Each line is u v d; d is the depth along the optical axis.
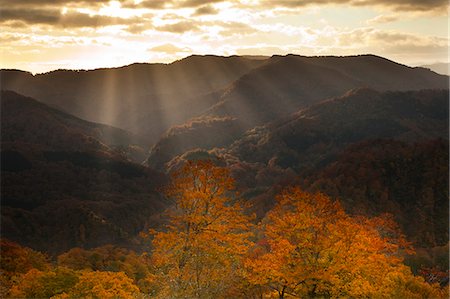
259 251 31.12
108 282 37.31
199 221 26.41
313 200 27.53
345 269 26.27
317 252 26.14
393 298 28.47
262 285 27.67
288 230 26.44
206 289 26.66
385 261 28.56
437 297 34.56
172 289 26.73
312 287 26.52
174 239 26.78
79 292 37.00
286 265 26.38
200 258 26.61
